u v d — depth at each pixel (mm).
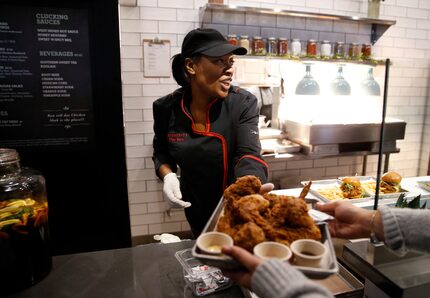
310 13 3197
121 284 1100
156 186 3467
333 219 1116
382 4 3785
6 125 1393
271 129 3502
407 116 3387
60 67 1397
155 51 3219
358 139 3156
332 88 3482
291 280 617
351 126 3102
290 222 837
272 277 635
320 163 3916
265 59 3176
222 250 716
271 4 3418
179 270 1176
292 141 3395
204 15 3242
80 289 1074
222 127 1708
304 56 3244
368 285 1056
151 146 3393
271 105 3516
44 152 1449
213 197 1834
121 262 1226
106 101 1471
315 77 3666
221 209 1009
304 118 3303
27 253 1057
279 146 3223
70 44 1389
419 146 3416
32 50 1359
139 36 3170
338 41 3697
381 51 3877
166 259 1246
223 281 1079
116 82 1464
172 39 3240
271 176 3811
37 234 1089
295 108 3641
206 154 1725
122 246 1628
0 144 1400
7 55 1341
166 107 1837
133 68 3217
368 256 1030
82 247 1577
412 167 3424
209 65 1500
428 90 3949
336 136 3100
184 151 1744
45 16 1344
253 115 1742
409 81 3850
